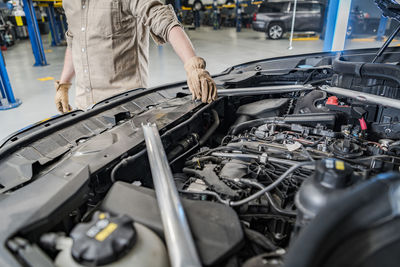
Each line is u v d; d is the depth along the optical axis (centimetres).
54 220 71
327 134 126
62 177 83
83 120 128
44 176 84
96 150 99
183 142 127
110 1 158
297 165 81
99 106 141
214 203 77
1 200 77
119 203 76
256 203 95
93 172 87
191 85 137
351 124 135
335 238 44
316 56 222
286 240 89
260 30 966
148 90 166
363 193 46
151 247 60
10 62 711
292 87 160
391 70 122
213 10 1400
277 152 117
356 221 44
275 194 101
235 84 176
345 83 143
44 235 65
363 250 44
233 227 69
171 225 64
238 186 101
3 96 399
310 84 171
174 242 60
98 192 90
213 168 110
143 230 64
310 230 46
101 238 56
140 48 184
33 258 58
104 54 167
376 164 102
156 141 99
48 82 514
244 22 1447
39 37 638
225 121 171
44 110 388
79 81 183
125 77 178
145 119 128
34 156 104
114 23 162
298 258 45
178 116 130
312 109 143
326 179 65
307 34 1014
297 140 124
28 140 109
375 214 44
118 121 132
